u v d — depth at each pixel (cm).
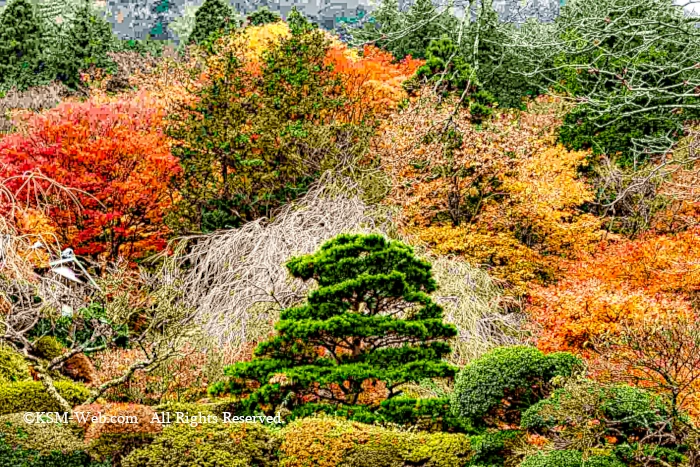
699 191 1434
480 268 1859
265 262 1553
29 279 1266
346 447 995
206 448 984
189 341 1441
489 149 1873
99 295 1325
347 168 2055
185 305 1612
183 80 2634
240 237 1700
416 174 1959
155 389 1374
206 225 2059
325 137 2098
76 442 1038
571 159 1995
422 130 1947
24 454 989
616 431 866
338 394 1302
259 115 2152
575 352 1298
